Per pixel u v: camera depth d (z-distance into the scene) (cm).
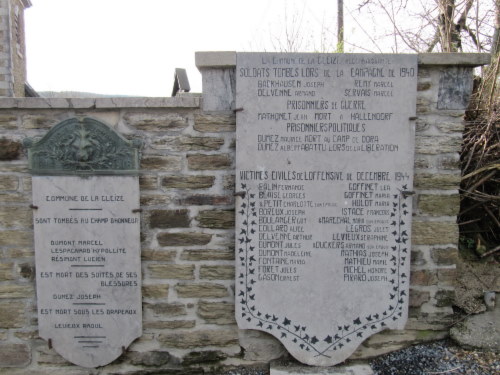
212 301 318
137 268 311
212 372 323
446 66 301
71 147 299
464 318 327
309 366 315
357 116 300
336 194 305
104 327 316
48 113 300
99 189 304
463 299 337
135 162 302
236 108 299
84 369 322
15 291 313
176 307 318
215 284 316
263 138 302
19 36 1528
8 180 303
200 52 295
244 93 299
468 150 391
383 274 310
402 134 301
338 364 315
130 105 298
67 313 314
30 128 301
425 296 321
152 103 298
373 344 322
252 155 302
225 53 295
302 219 307
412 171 304
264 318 313
